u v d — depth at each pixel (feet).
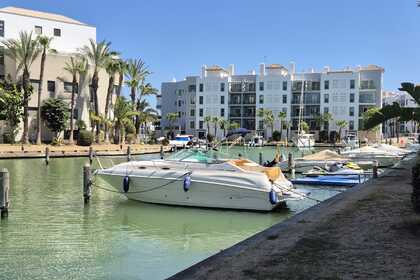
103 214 55.47
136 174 60.90
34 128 208.33
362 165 110.83
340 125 348.18
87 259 37.68
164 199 59.93
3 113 186.70
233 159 62.80
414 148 193.36
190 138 277.85
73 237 44.80
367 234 28.14
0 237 44.24
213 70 387.96
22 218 52.75
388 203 41.47
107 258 38.09
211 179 57.36
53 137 211.82
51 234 45.78
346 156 117.08
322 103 359.46
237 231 48.19
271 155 189.06
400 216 34.35
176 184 58.80
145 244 42.86
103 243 42.78
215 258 22.50
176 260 37.93
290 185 62.23
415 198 32.24
